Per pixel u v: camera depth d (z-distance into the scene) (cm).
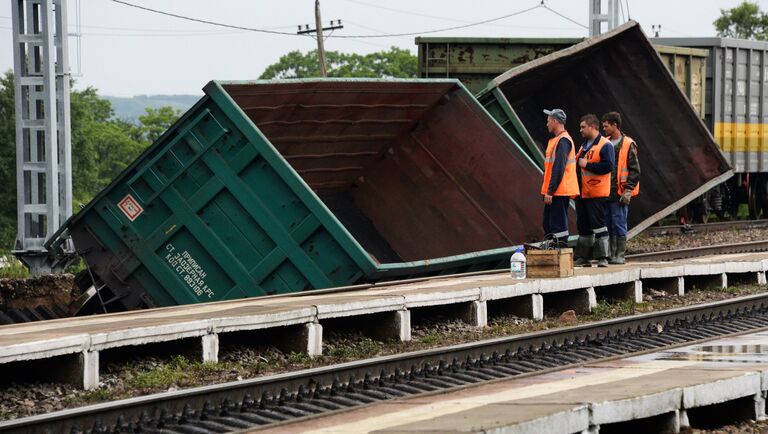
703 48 8088
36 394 2245
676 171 5181
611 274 3784
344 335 3048
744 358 2588
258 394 2214
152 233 3500
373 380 2420
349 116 4194
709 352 2750
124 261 3538
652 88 5059
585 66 5172
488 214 4384
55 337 2280
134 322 2634
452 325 3256
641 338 3094
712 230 7475
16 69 5166
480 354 2723
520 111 5394
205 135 3428
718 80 8112
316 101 3938
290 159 4266
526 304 3525
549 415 1712
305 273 3394
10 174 16612
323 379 2352
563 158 3812
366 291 3312
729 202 8562
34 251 5053
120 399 2233
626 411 1864
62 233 3753
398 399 2188
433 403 2066
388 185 4650
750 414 2181
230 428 1977
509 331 3225
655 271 3997
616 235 4175
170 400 2055
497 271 4000
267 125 3938
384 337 3059
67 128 5253
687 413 2045
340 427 1842
